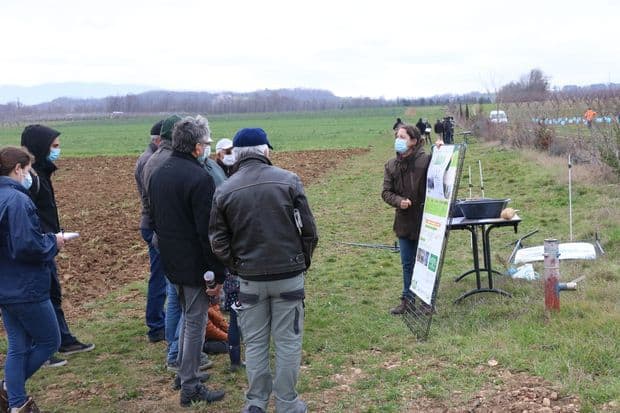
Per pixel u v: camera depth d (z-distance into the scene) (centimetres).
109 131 8506
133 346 720
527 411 485
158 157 625
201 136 550
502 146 2895
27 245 480
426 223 710
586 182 1570
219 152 732
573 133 2608
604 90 3278
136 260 1186
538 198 1472
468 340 647
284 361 493
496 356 592
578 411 477
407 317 740
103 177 2852
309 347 674
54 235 514
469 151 2917
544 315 682
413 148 739
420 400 528
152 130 711
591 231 1062
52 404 577
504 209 781
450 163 655
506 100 4075
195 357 557
